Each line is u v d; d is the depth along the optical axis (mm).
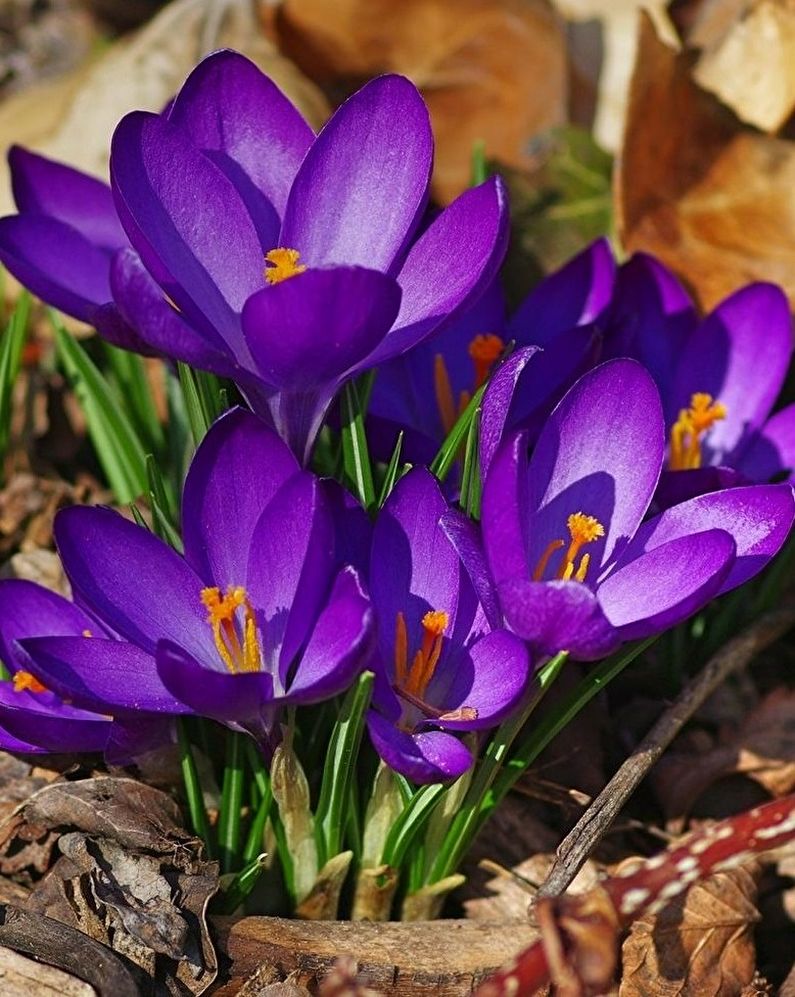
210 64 471
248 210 471
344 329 430
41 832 480
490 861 494
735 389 531
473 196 453
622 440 455
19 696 474
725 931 480
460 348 517
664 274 534
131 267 430
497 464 426
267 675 427
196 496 447
